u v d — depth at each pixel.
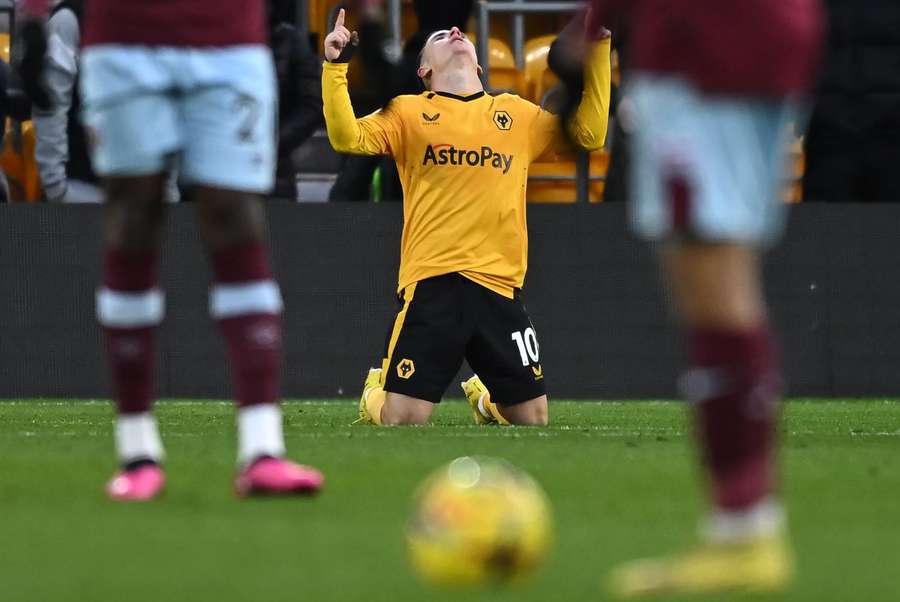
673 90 9.14
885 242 35.69
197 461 16.92
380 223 35.06
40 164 34.62
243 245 13.46
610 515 12.68
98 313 34.81
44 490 14.15
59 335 34.78
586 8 11.48
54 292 34.75
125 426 13.75
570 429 24.38
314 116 35.47
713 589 8.97
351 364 35.12
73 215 34.69
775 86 9.09
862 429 25.17
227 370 34.91
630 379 35.59
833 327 35.78
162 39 13.34
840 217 35.62
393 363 25.88
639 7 9.43
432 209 25.66
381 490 14.14
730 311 9.20
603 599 8.86
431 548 8.97
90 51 13.56
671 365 35.56
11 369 34.72
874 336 35.84
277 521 12.15
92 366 34.84
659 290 35.50
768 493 9.16
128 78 13.33
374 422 26.12
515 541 8.88
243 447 13.57
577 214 35.38
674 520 12.38
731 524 9.12
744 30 9.05
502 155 25.77
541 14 40.25
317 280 35.00
